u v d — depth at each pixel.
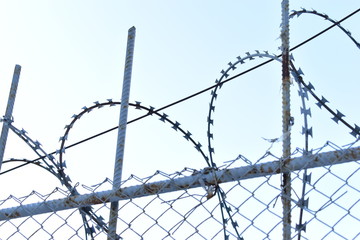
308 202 2.05
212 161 3.58
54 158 3.42
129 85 2.81
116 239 2.34
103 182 2.38
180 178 2.24
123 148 2.63
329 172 2.03
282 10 2.65
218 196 2.37
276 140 2.19
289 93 2.43
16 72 3.17
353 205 1.97
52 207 2.44
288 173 2.11
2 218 2.51
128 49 2.90
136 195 2.30
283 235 2.05
